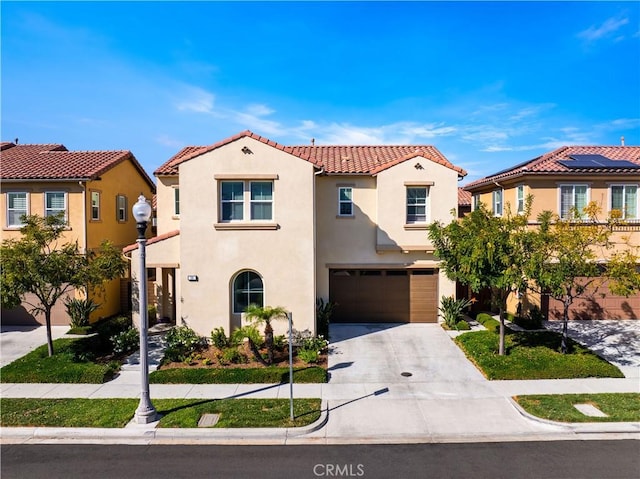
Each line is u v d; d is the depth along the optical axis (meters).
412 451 8.56
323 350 14.69
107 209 20.53
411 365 13.32
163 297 18.61
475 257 12.27
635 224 17.52
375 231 18.14
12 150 22.48
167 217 19.02
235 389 11.57
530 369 12.30
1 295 12.43
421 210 17.98
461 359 13.81
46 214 18.27
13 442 9.00
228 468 7.96
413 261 17.98
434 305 18.27
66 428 9.32
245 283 15.12
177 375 12.16
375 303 18.30
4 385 11.88
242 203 15.02
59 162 20.05
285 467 7.98
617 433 9.20
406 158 17.70
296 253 14.89
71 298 17.72
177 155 20.42
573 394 10.98
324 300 18.17
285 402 10.59
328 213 18.17
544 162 18.44
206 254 14.79
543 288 14.09
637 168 17.22
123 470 7.92
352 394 11.24
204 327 14.83
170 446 8.84
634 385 11.64
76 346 14.20
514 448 8.66
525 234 12.70
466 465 8.04
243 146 14.77
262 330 14.90
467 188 23.58
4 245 13.31
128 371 12.91
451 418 9.89
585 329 16.73
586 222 17.31
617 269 12.70
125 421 9.61
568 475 7.68
